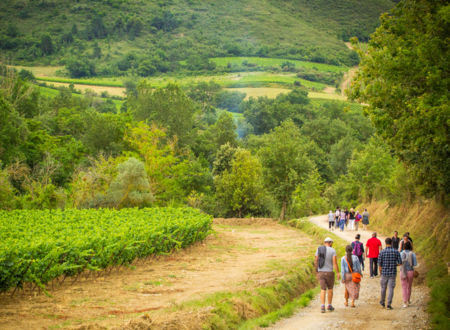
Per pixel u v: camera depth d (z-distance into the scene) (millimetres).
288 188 52000
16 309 10773
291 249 27547
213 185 68500
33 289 13141
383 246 24547
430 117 14242
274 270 18016
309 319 10859
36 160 52688
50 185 38031
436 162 20797
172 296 13148
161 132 58688
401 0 18516
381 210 37781
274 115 155375
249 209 60688
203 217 29406
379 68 17906
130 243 17609
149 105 90562
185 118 90500
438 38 15578
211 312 10586
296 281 16156
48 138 56500
